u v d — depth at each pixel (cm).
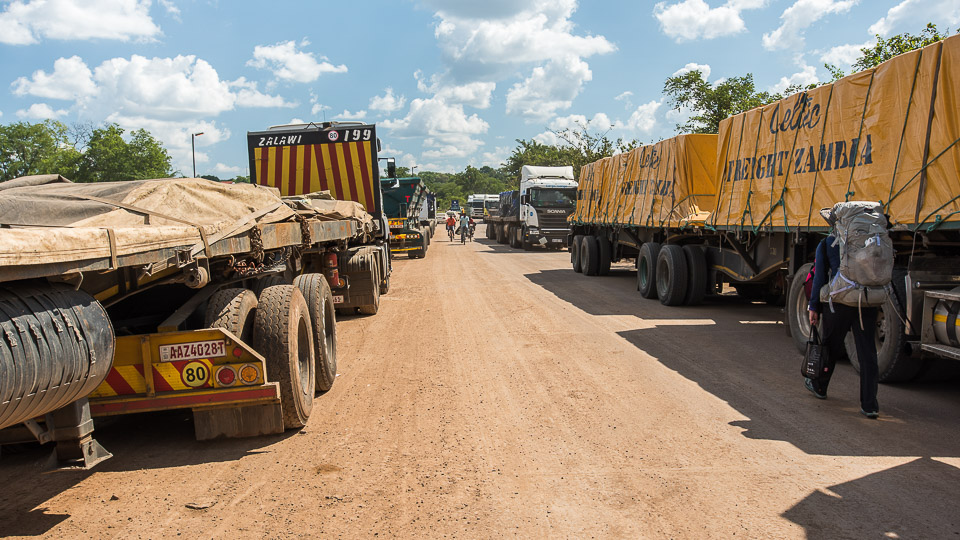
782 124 862
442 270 2014
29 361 273
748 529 347
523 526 355
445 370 720
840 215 545
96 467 453
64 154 6531
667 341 857
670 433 502
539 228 2839
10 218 422
